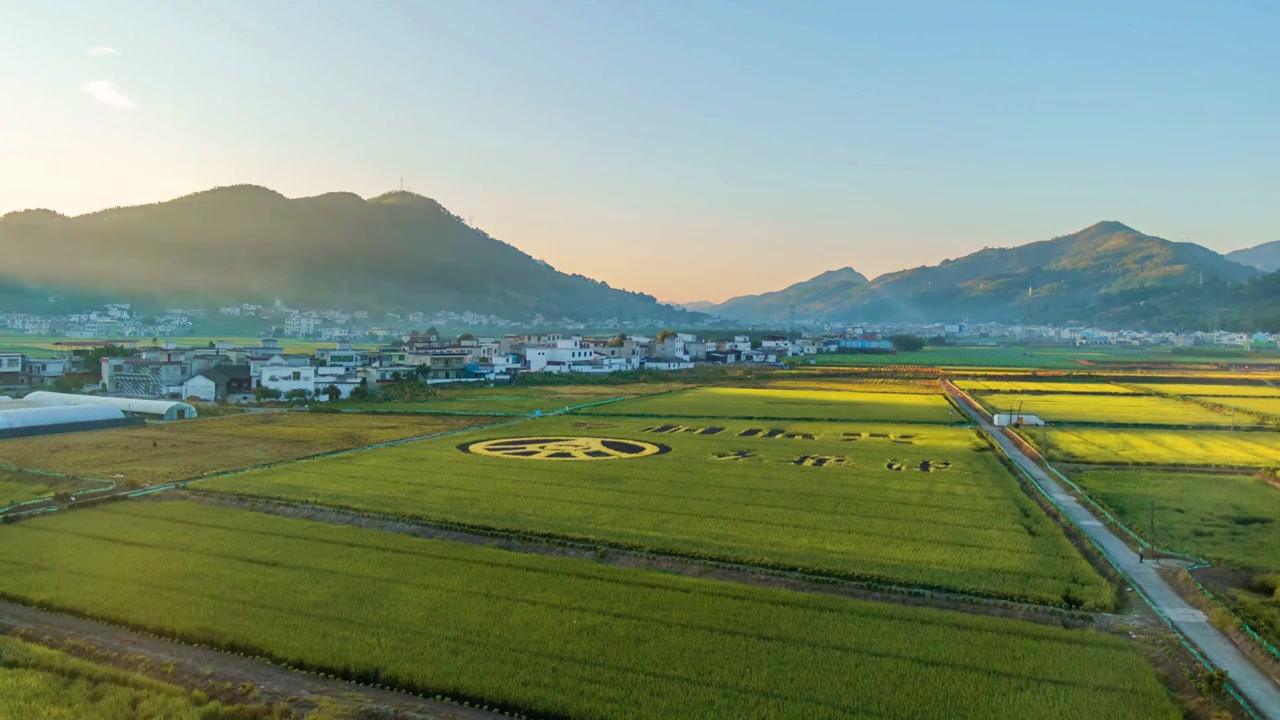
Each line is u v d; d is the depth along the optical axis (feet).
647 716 84.23
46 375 440.45
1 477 200.23
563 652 98.63
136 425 295.69
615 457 233.55
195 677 93.91
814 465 222.89
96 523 155.43
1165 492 195.42
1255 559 140.56
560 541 146.20
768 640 102.53
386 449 244.63
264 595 116.98
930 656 97.86
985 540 147.54
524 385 500.33
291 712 84.79
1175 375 602.85
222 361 442.91
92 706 86.43
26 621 109.81
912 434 289.94
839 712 84.89
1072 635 103.81
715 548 140.77
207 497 180.04
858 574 127.54
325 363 480.64
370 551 137.90
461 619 108.47
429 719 84.43
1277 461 240.53
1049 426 322.34
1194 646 103.19
